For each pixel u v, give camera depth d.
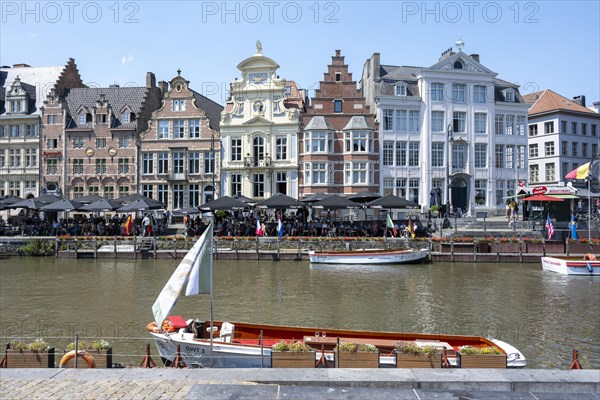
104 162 52.28
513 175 52.69
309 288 25.22
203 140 50.81
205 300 22.59
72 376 9.12
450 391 8.46
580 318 19.36
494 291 24.48
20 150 54.22
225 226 40.03
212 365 12.73
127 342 16.00
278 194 39.09
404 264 33.38
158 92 57.28
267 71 50.12
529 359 14.56
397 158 50.50
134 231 37.53
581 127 65.38
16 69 59.69
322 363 11.03
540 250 35.25
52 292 24.45
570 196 38.19
